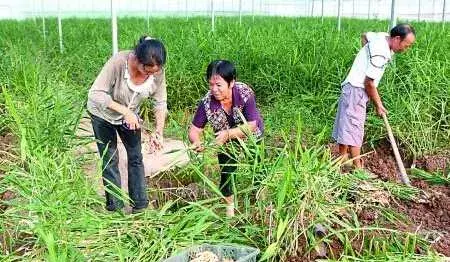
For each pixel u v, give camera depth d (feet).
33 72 24.81
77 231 14.96
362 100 21.44
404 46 21.09
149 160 23.34
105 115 17.22
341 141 21.83
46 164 17.10
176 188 19.01
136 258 14.19
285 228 14.83
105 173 17.87
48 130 19.45
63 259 13.07
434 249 15.42
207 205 18.01
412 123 24.38
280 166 15.40
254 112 16.87
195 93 32.37
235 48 34.32
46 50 45.06
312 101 28.55
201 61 33.47
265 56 32.81
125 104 16.98
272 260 14.48
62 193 15.25
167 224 15.56
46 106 21.38
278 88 31.22
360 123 21.67
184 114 30.78
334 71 29.55
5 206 17.93
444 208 18.44
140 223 15.61
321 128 26.32
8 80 27.27
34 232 14.26
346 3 126.00
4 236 15.12
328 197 15.93
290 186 14.61
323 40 34.04
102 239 14.76
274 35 39.91
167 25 58.13
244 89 16.71
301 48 33.04
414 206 18.75
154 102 17.61
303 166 15.31
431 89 25.55
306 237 14.80
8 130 24.45
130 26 59.57
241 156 16.79
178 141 26.84
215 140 16.51
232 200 17.57
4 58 32.99
